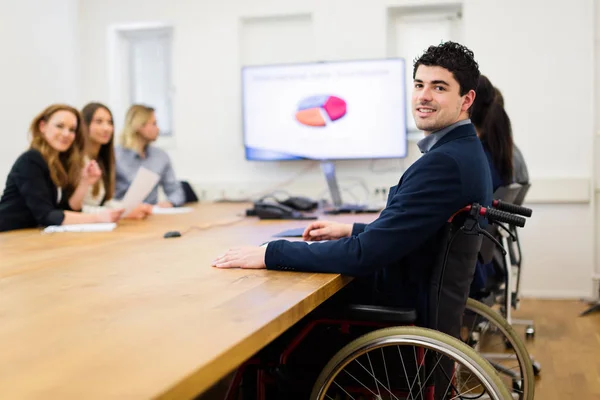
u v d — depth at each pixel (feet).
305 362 5.74
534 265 15.21
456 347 4.54
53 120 10.06
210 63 17.03
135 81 18.12
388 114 15.58
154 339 3.24
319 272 5.24
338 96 15.78
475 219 5.18
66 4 17.26
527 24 15.05
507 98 15.24
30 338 3.28
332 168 13.10
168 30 17.74
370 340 4.69
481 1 15.25
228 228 9.16
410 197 5.17
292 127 16.12
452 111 5.55
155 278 5.04
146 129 14.69
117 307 3.99
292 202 11.96
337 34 16.16
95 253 6.63
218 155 17.11
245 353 3.25
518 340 6.31
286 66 16.01
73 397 2.44
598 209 14.99
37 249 7.02
